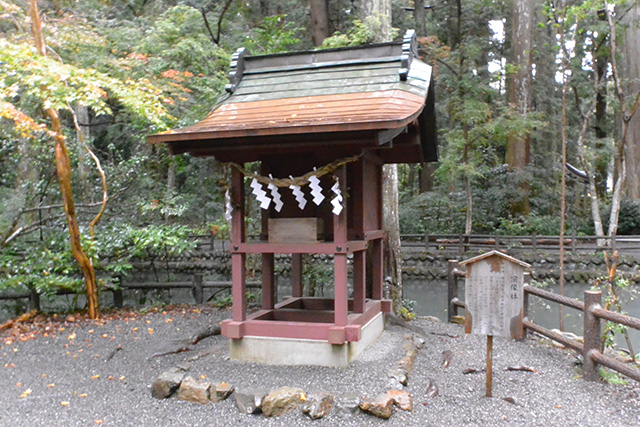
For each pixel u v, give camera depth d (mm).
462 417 3682
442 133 17750
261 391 3877
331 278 8203
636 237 16703
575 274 12984
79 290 7238
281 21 16141
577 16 7711
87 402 4098
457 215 18531
